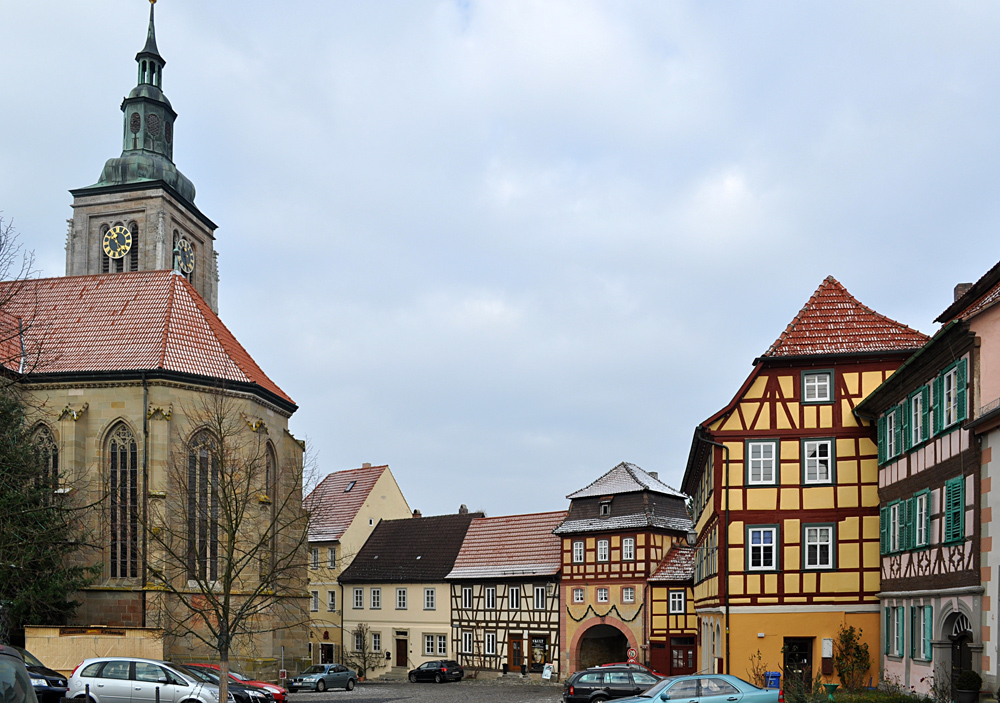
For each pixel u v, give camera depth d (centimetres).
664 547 5678
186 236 7425
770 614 3375
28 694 1211
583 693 3195
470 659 6300
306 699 4131
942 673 2558
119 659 2664
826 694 2770
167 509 4209
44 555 3628
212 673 3022
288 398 5147
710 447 3859
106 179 7094
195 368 4600
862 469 3425
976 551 2339
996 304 2342
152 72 7394
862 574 3359
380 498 7631
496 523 6675
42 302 4969
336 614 7094
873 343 3484
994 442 2262
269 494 4906
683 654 5334
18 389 3238
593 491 6009
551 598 5972
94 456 4456
